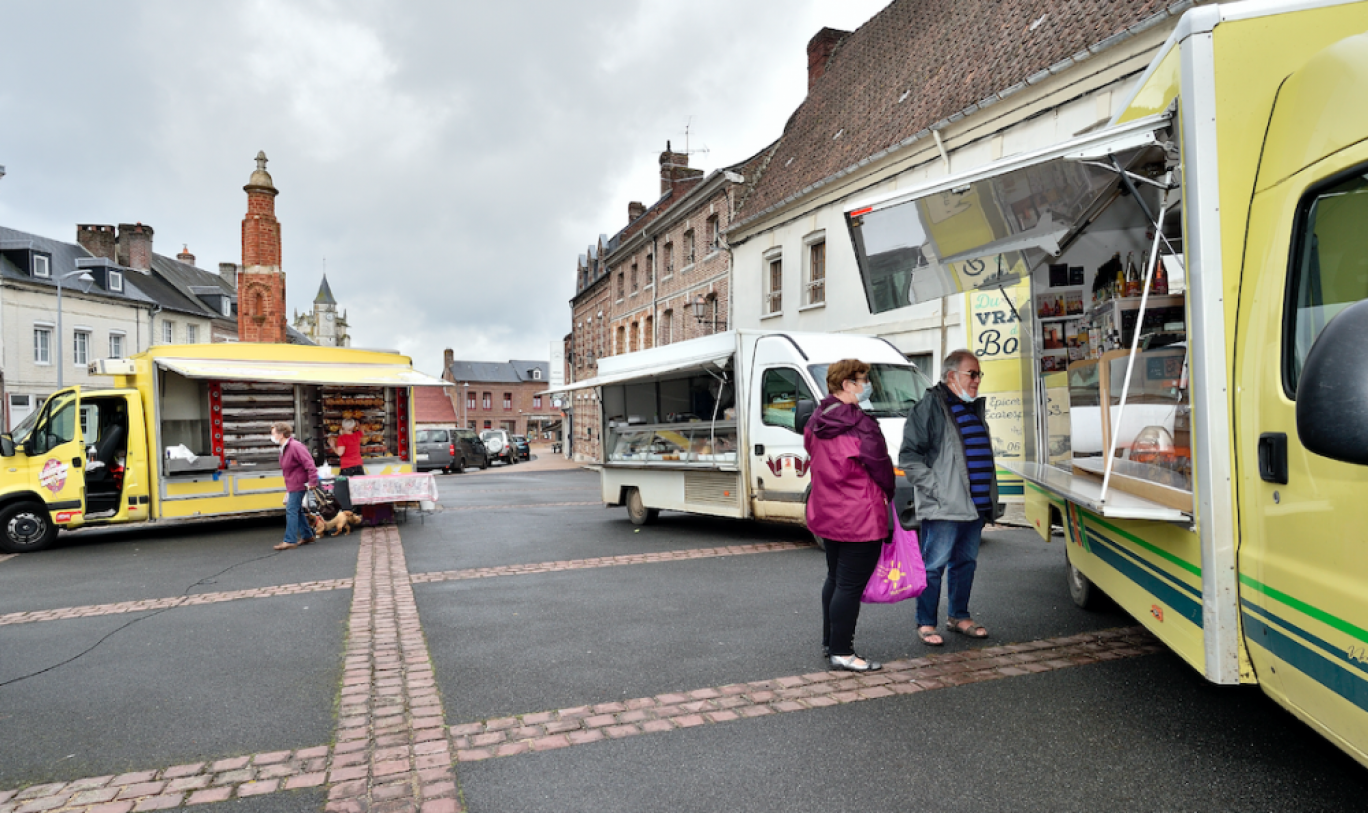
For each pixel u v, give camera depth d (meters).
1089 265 5.12
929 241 4.75
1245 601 2.79
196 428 12.19
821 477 4.42
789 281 18.72
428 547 9.76
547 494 18.67
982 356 8.82
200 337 50.41
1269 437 2.58
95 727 3.99
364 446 13.57
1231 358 2.84
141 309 44.34
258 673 4.80
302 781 3.32
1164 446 3.45
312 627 5.87
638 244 31.22
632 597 6.57
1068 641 4.91
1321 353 1.90
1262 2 2.84
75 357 40.16
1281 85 2.76
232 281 65.75
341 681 4.61
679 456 10.57
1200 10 2.87
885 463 4.32
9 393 36.31
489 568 8.15
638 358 11.74
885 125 15.73
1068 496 4.03
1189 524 3.08
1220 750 3.36
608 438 12.23
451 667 4.81
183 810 3.10
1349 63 2.36
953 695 4.07
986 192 3.96
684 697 4.16
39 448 10.77
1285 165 2.62
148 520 11.34
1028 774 3.20
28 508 10.59
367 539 10.59
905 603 6.00
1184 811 2.88
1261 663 2.74
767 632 5.36
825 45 22.11
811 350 8.98
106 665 5.06
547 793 3.15
